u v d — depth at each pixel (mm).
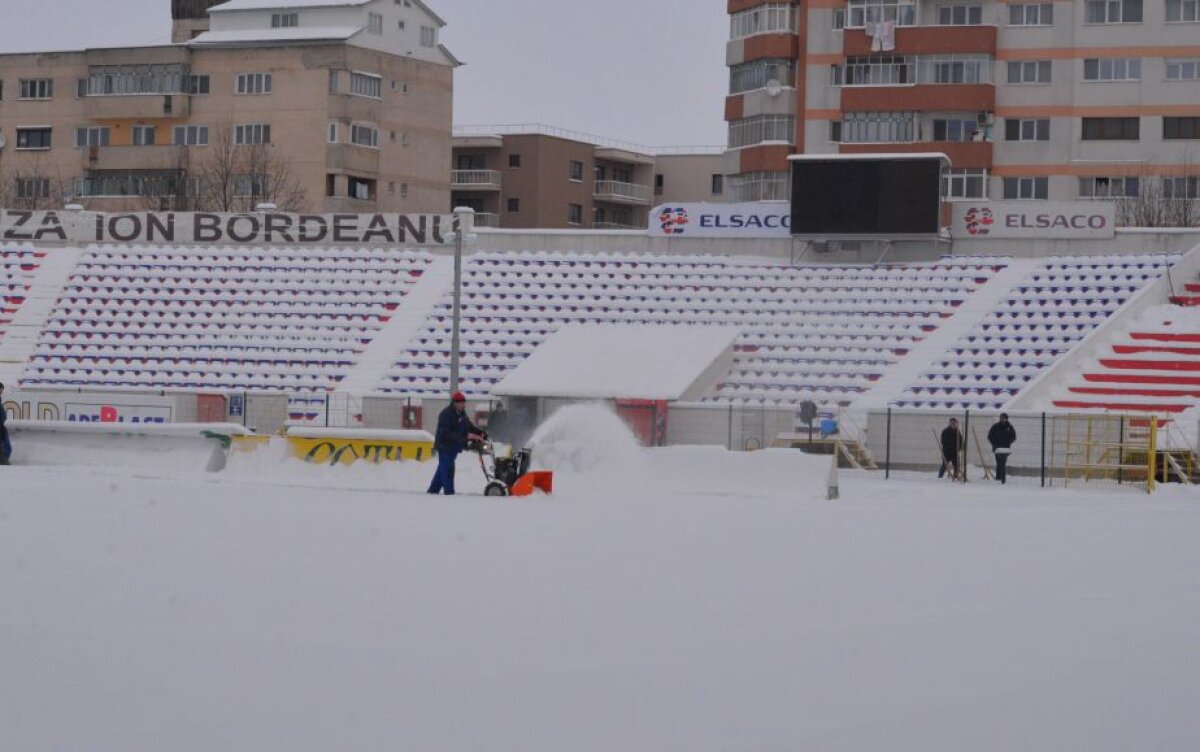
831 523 27828
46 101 111375
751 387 58469
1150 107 89562
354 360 62281
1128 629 15648
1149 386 53906
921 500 36719
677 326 61344
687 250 66812
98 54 109562
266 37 107250
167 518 24641
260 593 16500
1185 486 45188
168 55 107938
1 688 11844
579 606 16203
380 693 11898
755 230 66125
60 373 63406
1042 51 90875
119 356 64062
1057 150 90625
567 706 11609
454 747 10398
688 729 11000
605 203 126500
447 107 114562
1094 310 58625
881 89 92562
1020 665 13570
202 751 10164
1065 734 11086
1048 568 20922
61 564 18516
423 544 21766
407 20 112438
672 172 128375
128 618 14820
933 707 11852
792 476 38125
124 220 71188
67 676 12273
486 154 120375
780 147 97188
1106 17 90188
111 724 10812
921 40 91562
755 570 19766
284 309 65688
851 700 12031
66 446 41656
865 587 18359
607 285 65250
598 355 58625
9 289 68312
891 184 63531
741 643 14289
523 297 65062
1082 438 49656
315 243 69812
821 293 62906
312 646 13633
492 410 54219
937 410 52406
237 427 40250
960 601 17391
